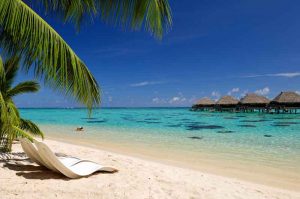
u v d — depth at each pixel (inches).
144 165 274.8
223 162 342.3
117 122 1225.4
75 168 207.5
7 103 277.4
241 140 567.2
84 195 164.2
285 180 259.1
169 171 253.3
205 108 2289.6
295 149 447.2
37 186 173.9
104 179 202.1
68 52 172.7
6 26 161.0
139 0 190.9
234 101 1845.5
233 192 197.5
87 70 184.7
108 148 453.4
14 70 308.8
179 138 603.5
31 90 340.8
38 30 161.3
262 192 206.4
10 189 164.2
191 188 197.3
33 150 209.5
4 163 228.4
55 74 165.9
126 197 167.2
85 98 183.3
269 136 642.8
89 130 813.2
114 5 200.2
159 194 178.4
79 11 208.8
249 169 303.7
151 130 807.1
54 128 889.5
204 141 552.4
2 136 266.4
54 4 202.4
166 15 191.9
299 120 1267.2
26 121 344.5
